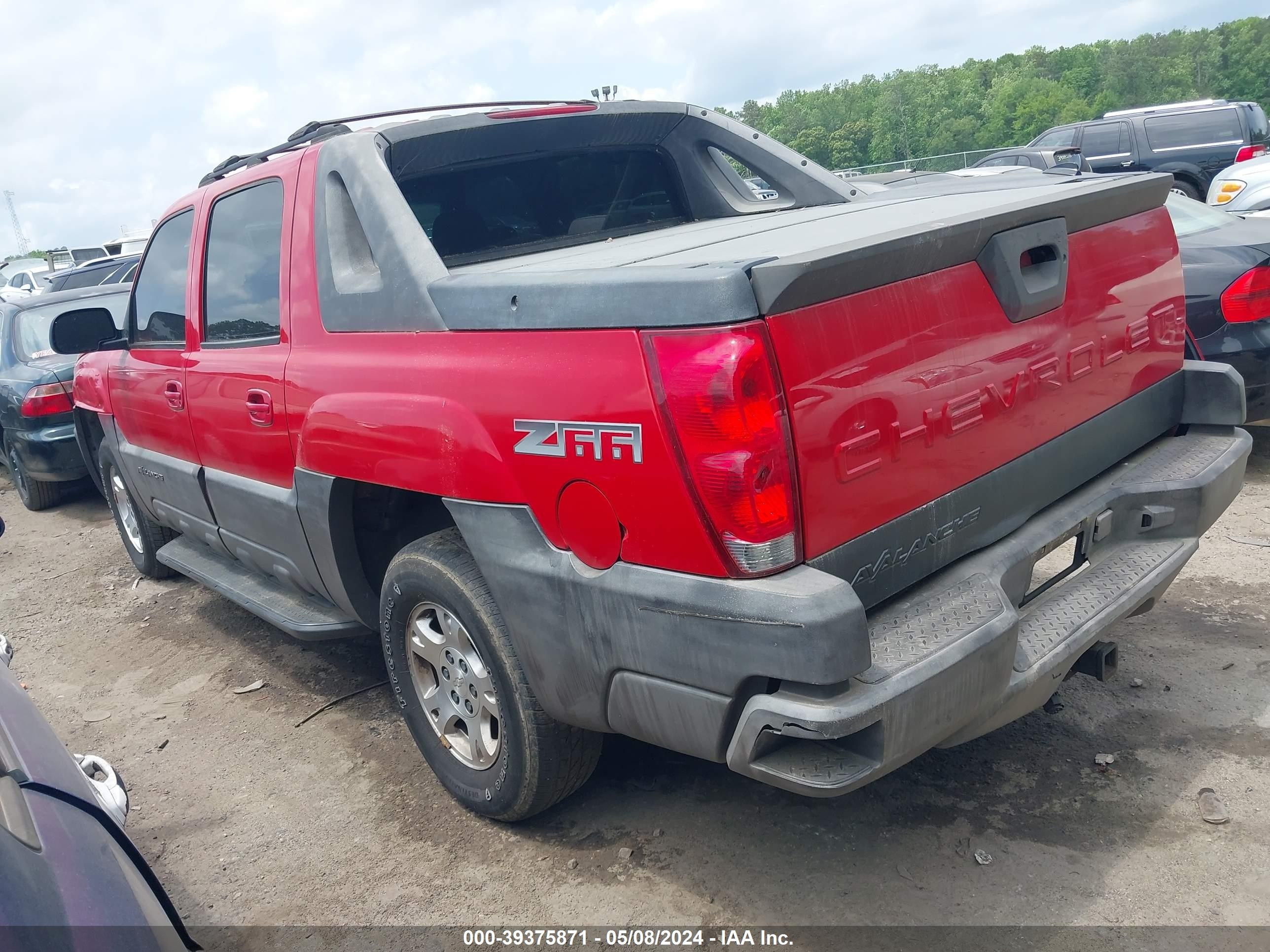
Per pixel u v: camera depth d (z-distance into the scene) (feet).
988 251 7.78
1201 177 49.75
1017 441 8.20
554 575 7.66
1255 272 16.48
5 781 4.95
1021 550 8.13
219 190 12.36
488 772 9.52
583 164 12.79
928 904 8.14
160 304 14.21
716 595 6.59
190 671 14.84
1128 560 9.10
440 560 9.15
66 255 85.20
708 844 9.23
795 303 6.46
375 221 9.38
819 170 13.38
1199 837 8.57
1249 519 15.66
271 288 11.10
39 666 15.76
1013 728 10.51
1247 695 10.66
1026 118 415.44
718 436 6.35
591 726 8.12
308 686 13.84
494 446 7.91
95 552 21.79
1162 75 446.19
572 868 9.13
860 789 9.78
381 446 9.09
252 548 12.48
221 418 12.03
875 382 6.95
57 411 24.34
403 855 9.67
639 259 8.48
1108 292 9.12
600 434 7.03
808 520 6.62
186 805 11.11
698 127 13.55
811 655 6.22
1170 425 10.41
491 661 8.80
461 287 8.21
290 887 9.43
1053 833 8.84
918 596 7.52
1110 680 11.25
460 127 11.02
